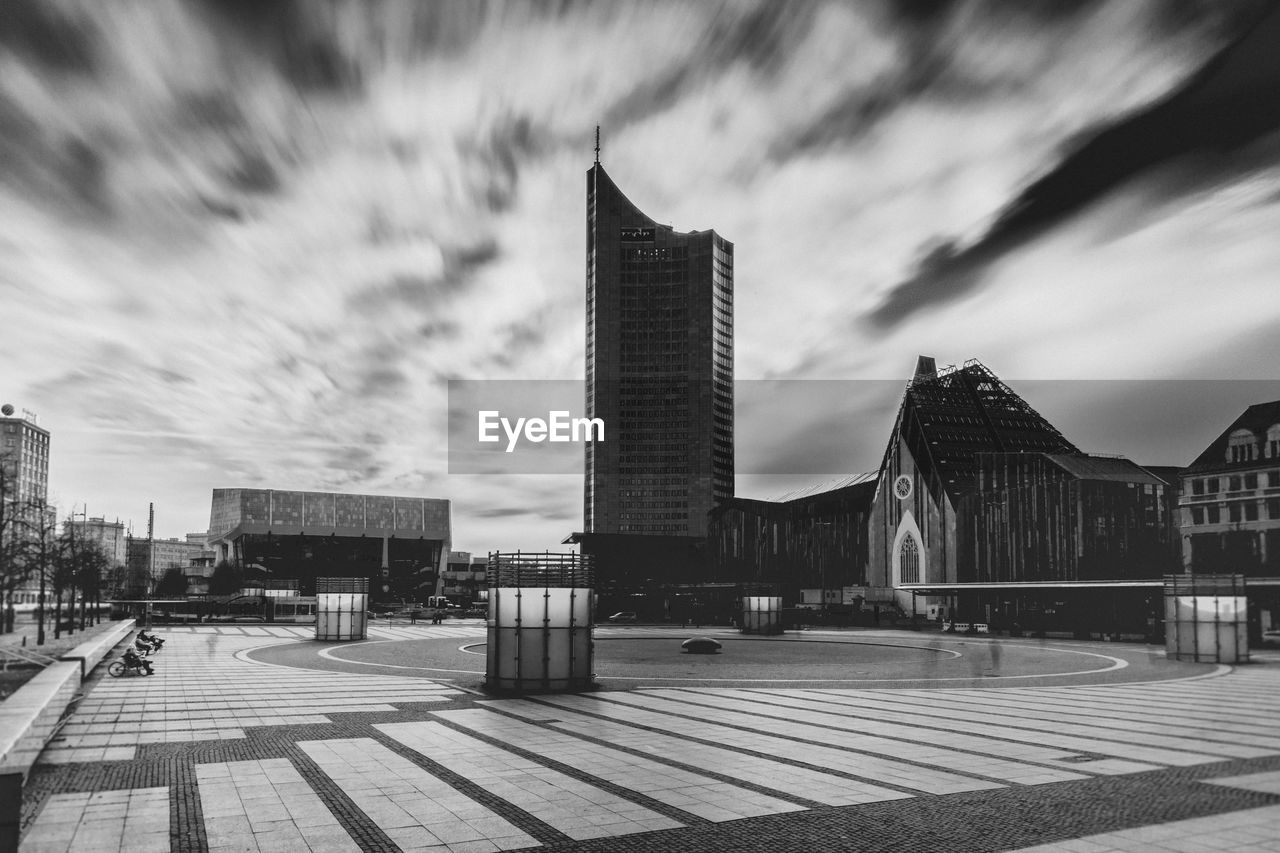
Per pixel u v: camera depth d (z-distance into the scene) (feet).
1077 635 211.00
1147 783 45.78
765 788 44.29
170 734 60.39
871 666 123.13
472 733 60.95
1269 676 107.96
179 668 113.80
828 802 41.42
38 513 314.96
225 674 105.09
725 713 71.56
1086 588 205.05
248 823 37.55
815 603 376.68
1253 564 258.78
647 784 45.09
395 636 202.08
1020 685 96.43
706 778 46.57
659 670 115.03
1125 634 200.64
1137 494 304.30
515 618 87.20
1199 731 63.26
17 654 98.94
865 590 369.91
